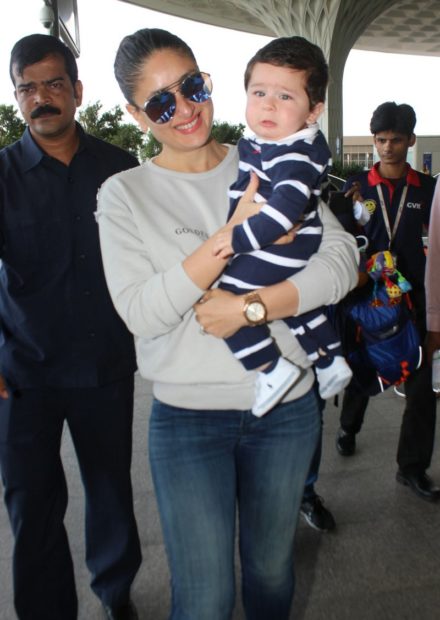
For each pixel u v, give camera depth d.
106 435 2.29
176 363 1.60
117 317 2.25
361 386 2.64
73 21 5.29
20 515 2.12
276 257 1.58
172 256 1.58
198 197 1.66
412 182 3.37
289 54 1.61
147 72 1.55
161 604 2.52
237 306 1.50
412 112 3.30
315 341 1.71
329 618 2.38
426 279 2.93
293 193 1.51
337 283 1.61
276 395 1.55
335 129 30.88
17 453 2.11
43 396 2.17
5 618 2.43
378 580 2.60
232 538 1.59
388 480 3.48
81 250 2.17
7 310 2.15
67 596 2.23
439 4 44.97
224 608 1.58
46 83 2.08
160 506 1.61
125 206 1.61
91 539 2.38
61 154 2.19
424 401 3.20
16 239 2.12
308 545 2.88
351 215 2.51
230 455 1.64
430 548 2.82
